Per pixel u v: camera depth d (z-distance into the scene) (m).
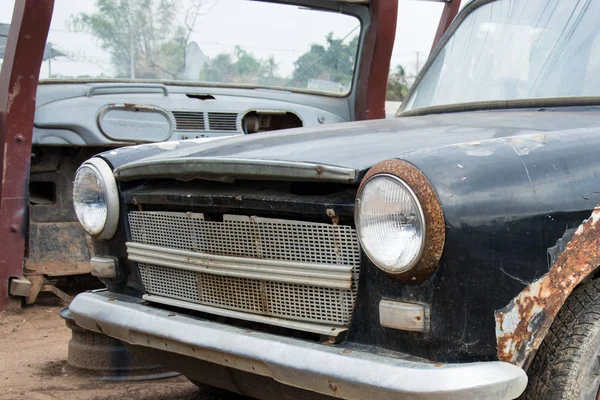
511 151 2.13
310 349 2.16
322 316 2.29
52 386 3.68
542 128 2.47
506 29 3.41
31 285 5.61
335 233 2.22
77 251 5.82
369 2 6.45
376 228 2.07
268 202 2.35
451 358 2.03
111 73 5.94
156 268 2.84
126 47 5.96
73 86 5.77
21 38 5.10
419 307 2.05
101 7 5.80
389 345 2.15
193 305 2.65
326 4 6.39
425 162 2.04
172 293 2.78
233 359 2.34
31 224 5.68
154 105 5.91
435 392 1.91
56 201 5.81
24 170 5.39
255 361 2.25
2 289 5.44
